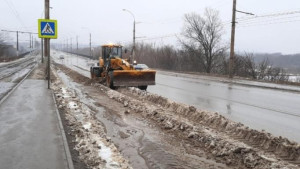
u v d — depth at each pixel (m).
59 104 11.29
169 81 25.08
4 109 9.95
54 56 111.31
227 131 8.12
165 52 58.88
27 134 7.10
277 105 12.93
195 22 47.47
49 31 14.34
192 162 6.22
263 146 6.88
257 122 9.39
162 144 7.38
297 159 6.08
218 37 47.25
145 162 6.24
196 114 9.90
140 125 9.23
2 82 19.28
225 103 13.19
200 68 50.66
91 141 6.81
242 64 39.09
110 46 20.38
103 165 5.49
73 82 22.34
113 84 17.31
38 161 5.45
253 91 18.72
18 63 54.03
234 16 28.92
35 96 12.80
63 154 5.82
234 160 6.20
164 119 9.46
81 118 9.30
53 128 7.67
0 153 5.82
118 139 7.84
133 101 12.54
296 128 8.62
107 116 10.49
